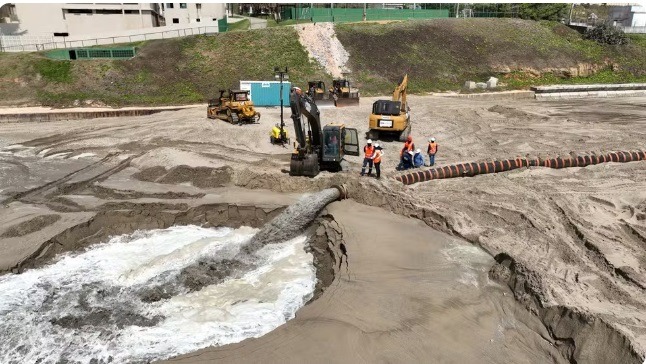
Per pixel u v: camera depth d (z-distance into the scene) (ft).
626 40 151.84
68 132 80.43
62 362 26.99
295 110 50.39
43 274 36.83
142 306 32.53
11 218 44.06
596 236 38.68
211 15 184.24
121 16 162.71
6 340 29.04
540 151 66.23
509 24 154.71
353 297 30.73
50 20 153.38
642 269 33.35
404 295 31.04
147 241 42.93
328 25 140.67
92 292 34.30
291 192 52.08
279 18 193.16
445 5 192.54
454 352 25.73
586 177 56.13
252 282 35.55
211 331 29.37
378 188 47.65
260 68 123.13
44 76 106.73
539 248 36.65
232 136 74.95
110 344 28.40
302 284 35.19
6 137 77.36
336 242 39.63
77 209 46.98
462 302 30.48
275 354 25.30
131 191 52.19
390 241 38.73
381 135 75.72
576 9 223.51
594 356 24.47
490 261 35.65
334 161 56.13
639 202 47.42
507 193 49.78
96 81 108.78
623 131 79.36
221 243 41.52
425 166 60.29
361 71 128.57
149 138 74.49
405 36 141.28
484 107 104.47
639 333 25.00
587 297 29.60
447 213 42.50
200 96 111.96
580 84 135.85
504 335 27.53
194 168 56.54
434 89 128.26
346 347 25.66
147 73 114.52
